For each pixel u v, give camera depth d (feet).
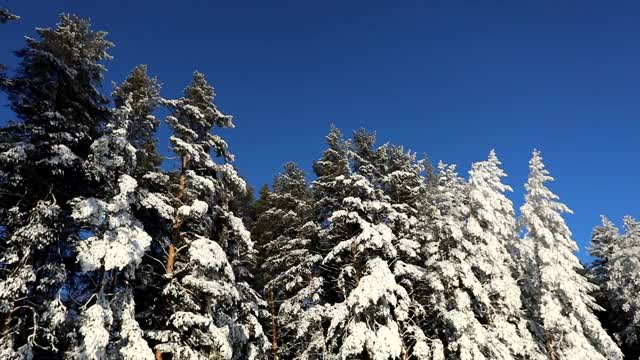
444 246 78.64
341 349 64.39
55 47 54.39
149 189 63.10
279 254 82.48
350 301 62.64
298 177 92.07
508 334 74.23
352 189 75.46
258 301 73.10
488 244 79.46
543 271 89.45
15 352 41.78
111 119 58.18
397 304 72.74
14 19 42.22
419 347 66.80
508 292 77.05
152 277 61.05
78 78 56.24
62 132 50.11
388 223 79.25
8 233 48.91
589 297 97.30
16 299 43.21
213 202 66.44
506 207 95.86
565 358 84.38
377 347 61.62
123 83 64.85
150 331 51.93
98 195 55.67
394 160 88.79
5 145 47.52
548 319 84.58
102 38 58.23
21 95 52.19
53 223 48.34
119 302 50.42
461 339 69.10
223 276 60.34
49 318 45.62
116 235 48.62
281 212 86.74
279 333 85.66
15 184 47.88
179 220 60.03
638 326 117.19
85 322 44.27
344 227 78.23
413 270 72.49
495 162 101.91
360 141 89.86
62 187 54.29
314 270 80.84
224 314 60.23
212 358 52.70
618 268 119.44
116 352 47.73
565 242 95.20
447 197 83.82
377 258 66.85
